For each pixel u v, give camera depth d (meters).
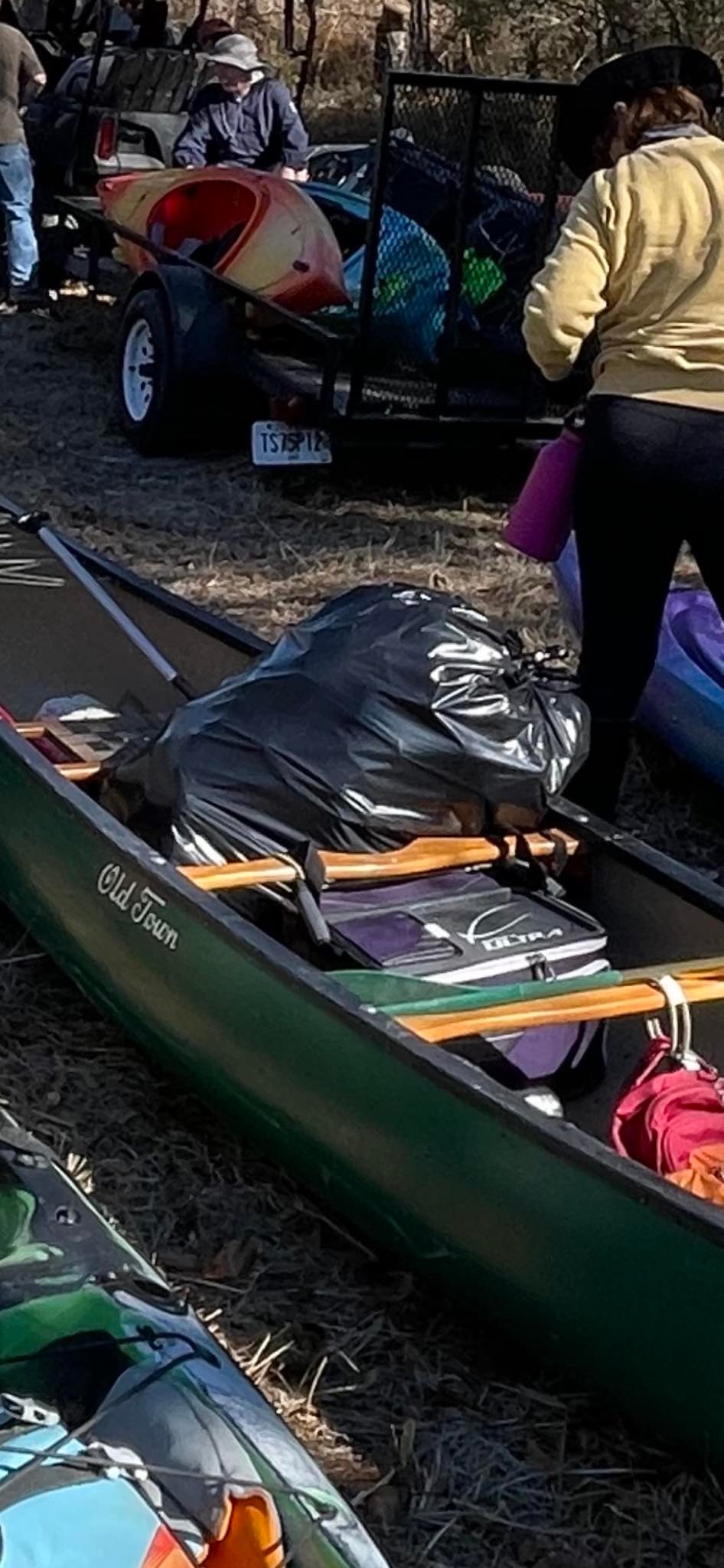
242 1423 2.65
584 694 4.97
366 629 4.34
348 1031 3.59
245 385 9.15
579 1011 3.72
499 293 8.42
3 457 9.20
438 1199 3.50
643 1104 3.63
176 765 4.30
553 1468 3.31
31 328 11.76
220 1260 3.78
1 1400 2.62
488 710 4.27
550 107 8.20
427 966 4.00
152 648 5.45
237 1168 4.07
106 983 4.36
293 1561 2.50
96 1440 2.57
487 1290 3.48
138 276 9.51
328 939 4.04
